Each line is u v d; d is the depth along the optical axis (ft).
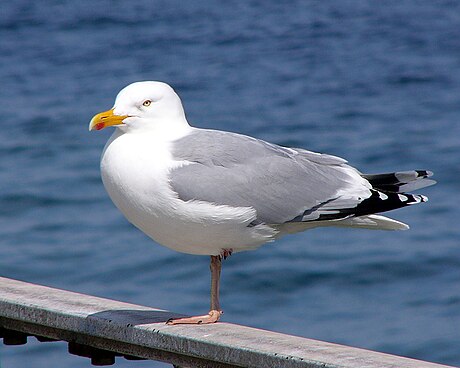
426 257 47.39
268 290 44.83
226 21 118.93
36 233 53.06
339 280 45.65
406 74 90.17
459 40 105.19
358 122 73.20
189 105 79.97
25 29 113.70
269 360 16.67
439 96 81.35
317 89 85.15
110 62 97.50
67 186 60.90
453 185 57.26
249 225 19.56
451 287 44.70
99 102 80.79
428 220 52.03
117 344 18.81
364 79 88.79
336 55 99.86
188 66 95.55
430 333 40.34
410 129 70.13
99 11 124.26
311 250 48.47
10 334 20.35
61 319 19.16
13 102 81.71
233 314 42.70
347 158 63.46
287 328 41.27
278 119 74.38
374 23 116.78
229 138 19.98
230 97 82.53
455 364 38.14
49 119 75.61
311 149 66.28
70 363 38.04
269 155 20.10
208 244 19.45
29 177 62.54
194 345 17.56
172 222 18.95
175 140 19.44
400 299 43.73
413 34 109.50
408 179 20.61
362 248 48.70
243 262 47.29
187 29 114.52
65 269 47.70
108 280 46.21
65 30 113.09
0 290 20.25
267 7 129.39
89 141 70.33
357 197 20.12
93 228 53.52
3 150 68.39
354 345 39.40
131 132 19.39
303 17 121.49
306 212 19.98
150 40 107.65
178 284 45.29
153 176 18.71
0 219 55.57
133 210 19.03
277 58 99.25
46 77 91.40
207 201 18.86
